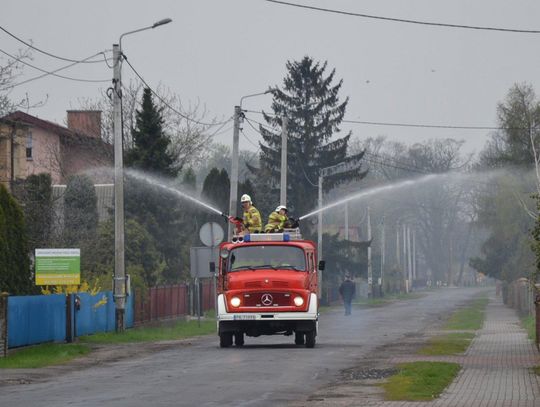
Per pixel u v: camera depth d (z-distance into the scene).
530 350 49.44
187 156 127.75
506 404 27.94
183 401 28.58
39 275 56.09
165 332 67.69
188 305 89.44
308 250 50.53
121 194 64.62
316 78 150.62
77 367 41.69
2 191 54.31
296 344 53.75
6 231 54.00
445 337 61.06
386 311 117.56
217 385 32.88
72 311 56.81
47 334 52.84
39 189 82.75
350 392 31.05
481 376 35.91
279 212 53.69
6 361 43.50
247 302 49.50
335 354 45.91
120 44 63.41
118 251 64.62
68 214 84.62
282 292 49.25
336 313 114.06
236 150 81.06
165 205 94.81
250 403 28.16
